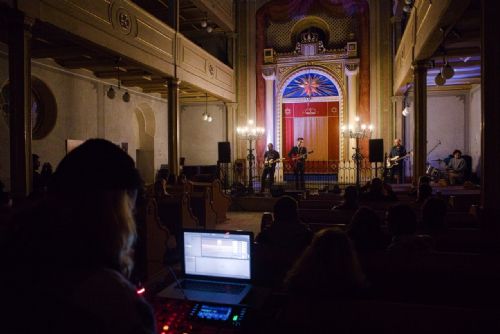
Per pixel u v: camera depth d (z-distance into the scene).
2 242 0.86
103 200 0.88
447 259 2.61
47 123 9.99
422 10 7.69
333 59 14.29
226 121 14.99
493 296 2.55
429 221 3.66
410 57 9.38
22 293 0.79
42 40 7.92
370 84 13.93
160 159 15.01
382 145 10.78
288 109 14.95
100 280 0.80
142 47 8.68
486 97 4.25
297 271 2.03
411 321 1.72
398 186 10.90
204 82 12.07
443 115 13.77
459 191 9.29
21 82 5.55
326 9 14.50
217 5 13.02
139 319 0.81
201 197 8.45
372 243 2.97
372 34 13.84
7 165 8.73
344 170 13.54
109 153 0.93
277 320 1.92
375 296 2.71
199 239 2.43
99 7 7.23
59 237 0.83
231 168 14.64
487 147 4.24
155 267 5.46
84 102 10.95
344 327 1.81
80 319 0.76
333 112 14.57
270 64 14.66
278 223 3.26
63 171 0.90
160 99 14.97
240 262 2.36
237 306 2.00
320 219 5.19
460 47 8.53
